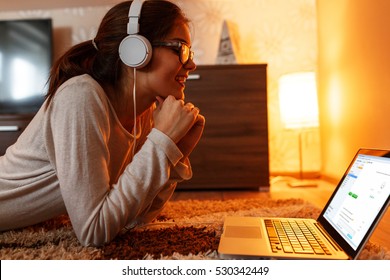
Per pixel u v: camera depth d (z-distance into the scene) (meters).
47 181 0.82
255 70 2.10
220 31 2.52
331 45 2.15
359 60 1.67
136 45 0.75
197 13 2.53
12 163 0.85
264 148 2.09
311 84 2.18
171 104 0.76
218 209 1.29
